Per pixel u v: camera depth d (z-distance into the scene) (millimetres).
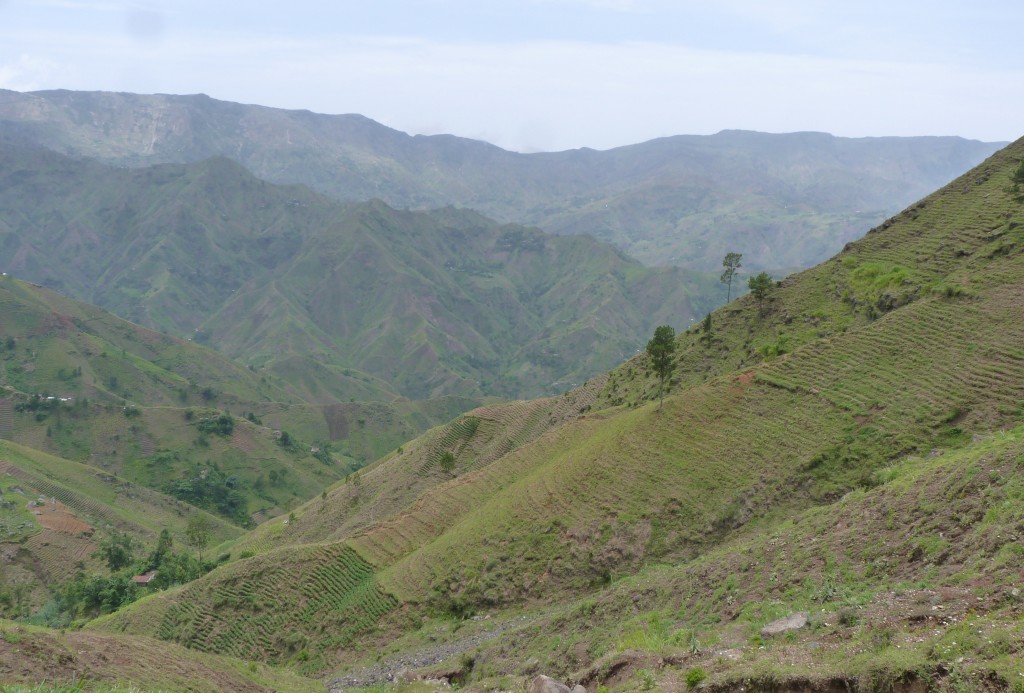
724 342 94938
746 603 32531
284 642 66312
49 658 32719
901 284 80750
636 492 60125
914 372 59031
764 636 25453
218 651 67375
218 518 198375
